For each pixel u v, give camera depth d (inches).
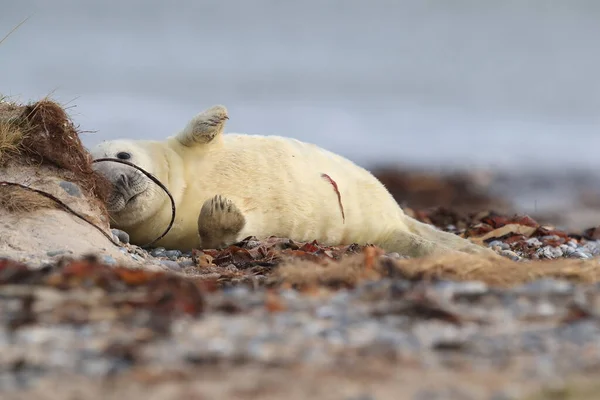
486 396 627.2
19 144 1187.9
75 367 683.4
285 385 652.1
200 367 690.2
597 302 874.8
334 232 1413.6
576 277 1008.9
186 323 790.5
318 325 789.2
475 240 1531.7
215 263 1229.1
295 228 1381.6
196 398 627.2
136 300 828.6
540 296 889.5
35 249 1084.5
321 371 682.2
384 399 622.2
